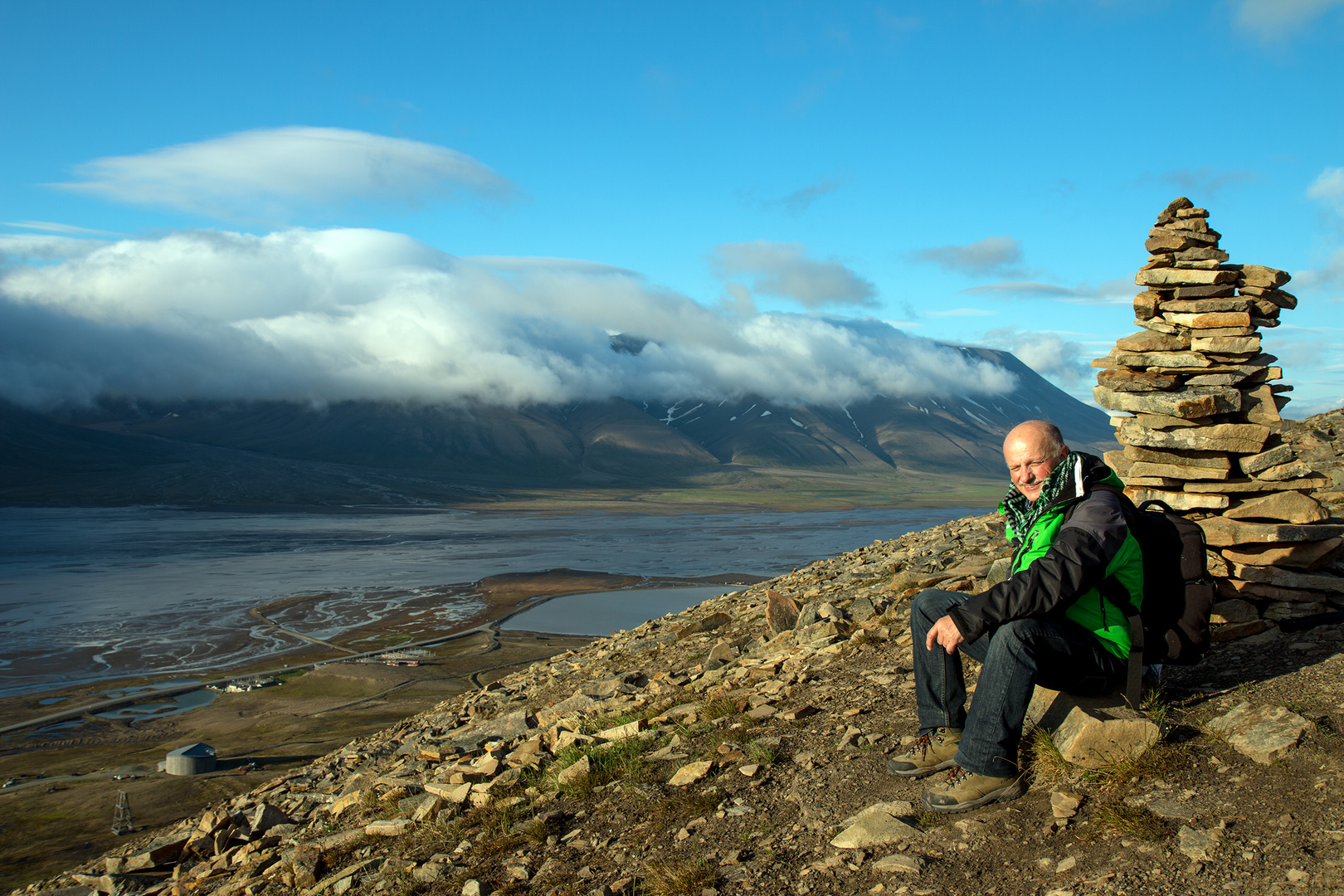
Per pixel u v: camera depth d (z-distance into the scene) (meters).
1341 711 4.02
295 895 5.83
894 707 5.75
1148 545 4.18
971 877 3.51
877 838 3.94
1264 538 5.59
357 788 9.39
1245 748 3.88
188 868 8.85
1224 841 3.31
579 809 5.37
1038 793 4.04
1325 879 2.93
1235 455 5.92
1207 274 6.07
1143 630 4.24
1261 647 5.21
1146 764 3.93
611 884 4.19
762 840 4.28
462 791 6.48
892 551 16.27
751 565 154.62
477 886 4.54
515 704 12.35
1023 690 3.96
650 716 7.42
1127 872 3.29
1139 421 6.19
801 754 5.25
